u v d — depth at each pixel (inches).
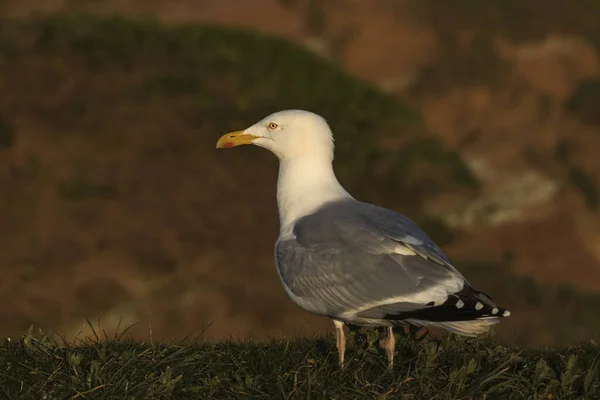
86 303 682.8
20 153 837.8
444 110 1195.9
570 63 1279.5
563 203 945.5
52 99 908.6
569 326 700.0
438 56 1284.4
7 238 746.8
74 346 290.8
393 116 1018.7
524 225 904.3
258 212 814.5
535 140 1123.3
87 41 997.2
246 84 987.3
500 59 1268.5
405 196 910.4
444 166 962.7
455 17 1327.5
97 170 829.8
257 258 756.6
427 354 262.4
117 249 745.6
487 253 855.1
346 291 264.4
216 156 872.9
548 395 248.8
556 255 882.8
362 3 1325.0
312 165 299.1
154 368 267.0
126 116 900.0
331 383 253.0
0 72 936.9
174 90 949.8
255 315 681.0
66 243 746.2
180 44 1023.0
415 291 254.7
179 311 681.6
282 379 255.3
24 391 253.6
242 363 275.4
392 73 1268.5
